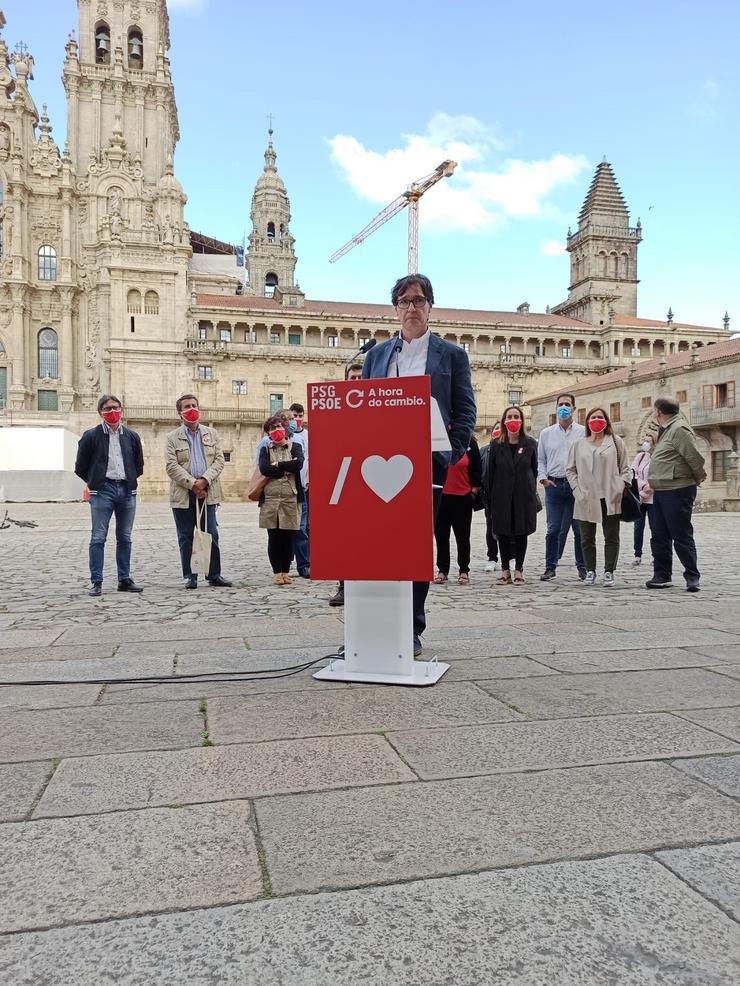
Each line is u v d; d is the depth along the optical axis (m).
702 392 44.62
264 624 6.12
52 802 2.49
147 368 62.06
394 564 4.06
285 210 93.31
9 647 5.17
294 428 10.48
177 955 1.69
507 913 1.83
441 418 4.28
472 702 3.64
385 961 1.65
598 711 3.46
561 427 9.61
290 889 1.94
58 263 64.69
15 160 62.81
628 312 80.69
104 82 66.38
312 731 3.22
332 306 71.88
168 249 62.53
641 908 1.85
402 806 2.44
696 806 2.43
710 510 37.44
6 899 1.91
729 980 1.59
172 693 3.86
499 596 7.87
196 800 2.50
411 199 92.75
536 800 2.47
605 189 80.88
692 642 5.11
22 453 43.22
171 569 11.22
